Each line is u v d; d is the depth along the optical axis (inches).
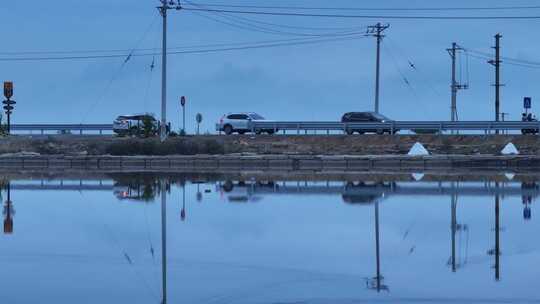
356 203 1446.9
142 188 1855.3
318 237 1005.8
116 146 3253.0
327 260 835.4
